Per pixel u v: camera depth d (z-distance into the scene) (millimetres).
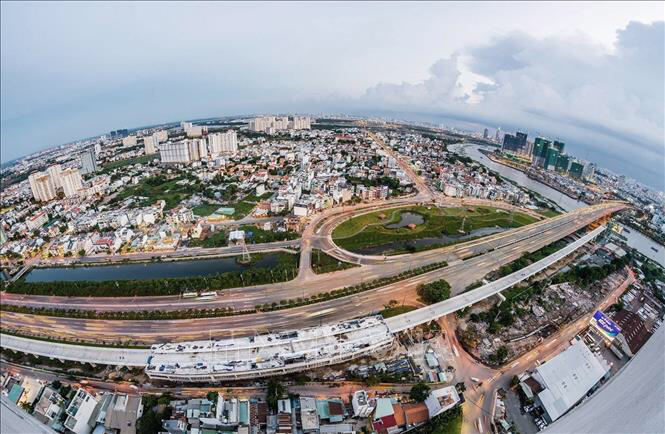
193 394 120312
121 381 126688
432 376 127812
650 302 182375
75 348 137375
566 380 123250
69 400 117750
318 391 121875
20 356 139500
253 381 125375
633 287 194875
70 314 161250
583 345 137375
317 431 107062
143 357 131375
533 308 170500
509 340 149500
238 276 184750
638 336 151250
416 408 111875
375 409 111688
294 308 162625
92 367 132875
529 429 112875
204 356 126250
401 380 126688
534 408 118500
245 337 143375
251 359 124750
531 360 139500
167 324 153375
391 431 107625
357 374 128250
